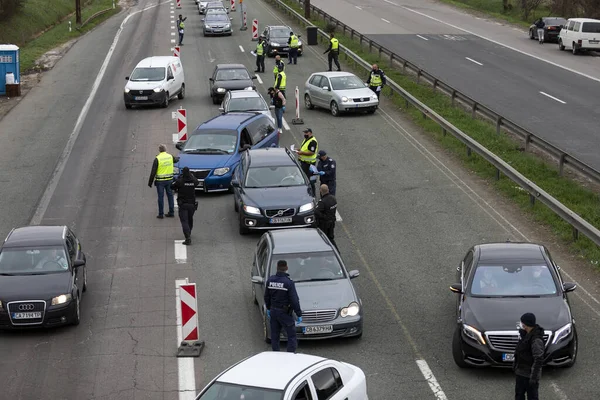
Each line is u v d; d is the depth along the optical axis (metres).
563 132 38.00
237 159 31.14
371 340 18.61
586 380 16.25
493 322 16.56
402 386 16.31
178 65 48.34
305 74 54.81
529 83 49.62
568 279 21.88
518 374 14.42
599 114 41.66
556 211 25.36
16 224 27.41
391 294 21.22
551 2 88.44
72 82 53.19
